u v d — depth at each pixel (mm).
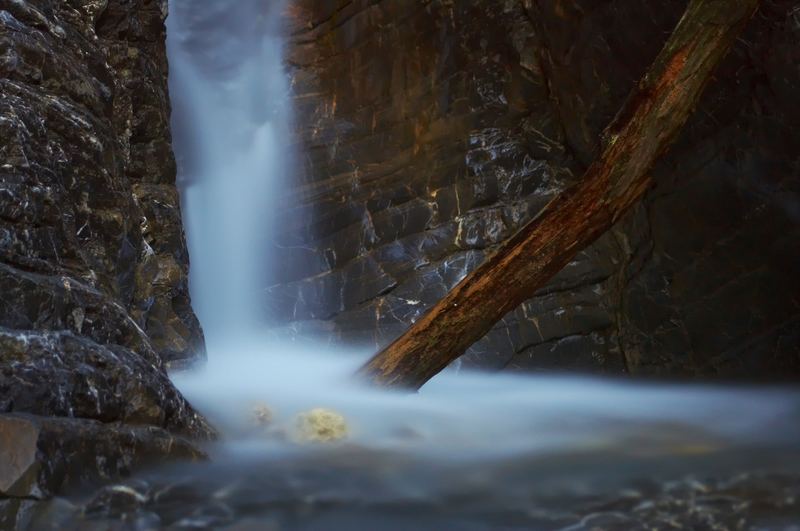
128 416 3682
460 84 9031
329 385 5734
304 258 9195
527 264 5039
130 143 6691
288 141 9695
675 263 7434
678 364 7508
